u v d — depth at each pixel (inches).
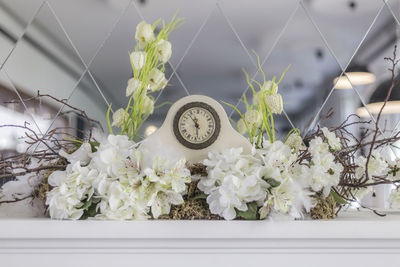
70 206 28.6
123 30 50.5
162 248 29.1
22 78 49.1
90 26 50.4
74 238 28.3
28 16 49.9
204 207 30.4
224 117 34.1
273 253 29.7
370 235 29.3
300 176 31.7
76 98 49.4
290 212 29.4
